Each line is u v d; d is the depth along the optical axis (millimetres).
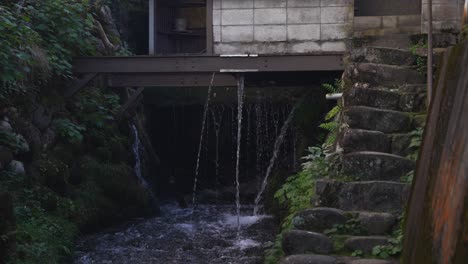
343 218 4785
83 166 8352
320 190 5102
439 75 3900
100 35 10008
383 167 5254
